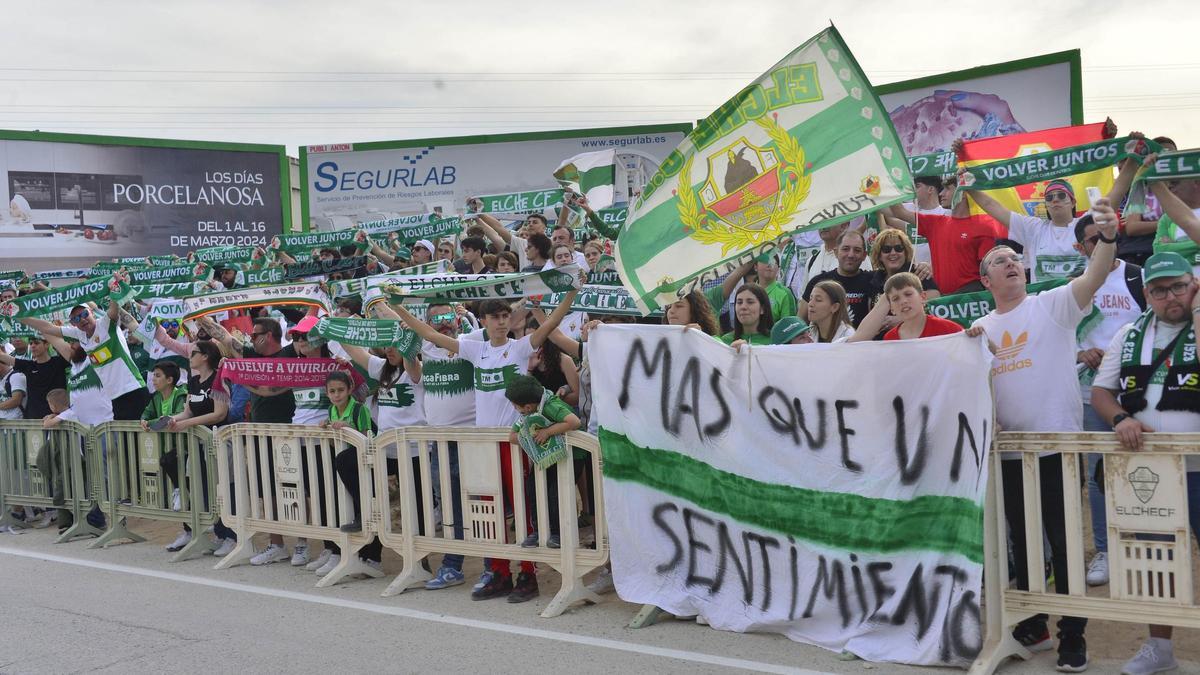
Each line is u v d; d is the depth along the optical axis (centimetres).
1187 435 438
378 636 595
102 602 704
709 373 577
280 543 823
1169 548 446
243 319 1153
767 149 585
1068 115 1281
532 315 769
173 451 870
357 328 741
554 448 625
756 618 558
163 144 2238
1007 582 500
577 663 527
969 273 759
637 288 607
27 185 2152
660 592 597
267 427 787
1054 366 499
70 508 961
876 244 735
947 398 495
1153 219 796
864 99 565
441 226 1315
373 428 829
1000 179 684
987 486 484
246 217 2306
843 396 527
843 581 529
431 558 798
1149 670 464
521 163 1839
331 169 1917
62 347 993
